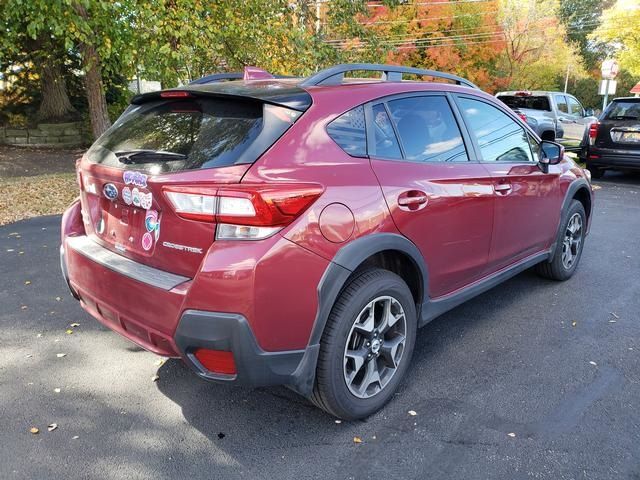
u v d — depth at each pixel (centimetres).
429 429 274
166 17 824
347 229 254
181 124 272
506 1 3106
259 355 234
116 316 269
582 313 422
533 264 436
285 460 251
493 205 355
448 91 350
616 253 585
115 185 269
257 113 253
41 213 748
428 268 310
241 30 906
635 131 1047
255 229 229
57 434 268
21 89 1734
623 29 2398
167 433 270
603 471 243
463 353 356
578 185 473
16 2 710
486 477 239
